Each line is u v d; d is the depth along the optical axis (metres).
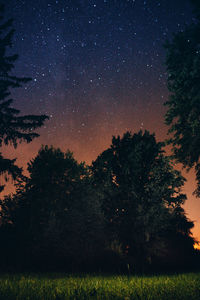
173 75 19.41
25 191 28.00
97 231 26.00
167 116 19.91
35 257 23.47
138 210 26.28
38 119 23.61
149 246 25.66
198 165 19.47
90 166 31.69
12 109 23.77
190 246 32.84
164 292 4.90
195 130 18.11
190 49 18.81
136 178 28.61
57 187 29.77
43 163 30.69
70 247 24.67
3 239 24.34
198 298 4.38
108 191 28.91
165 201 28.25
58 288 5.30
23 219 25.83
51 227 24.28
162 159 28.91
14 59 24.67
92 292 4.65
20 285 5.91
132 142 31.14
